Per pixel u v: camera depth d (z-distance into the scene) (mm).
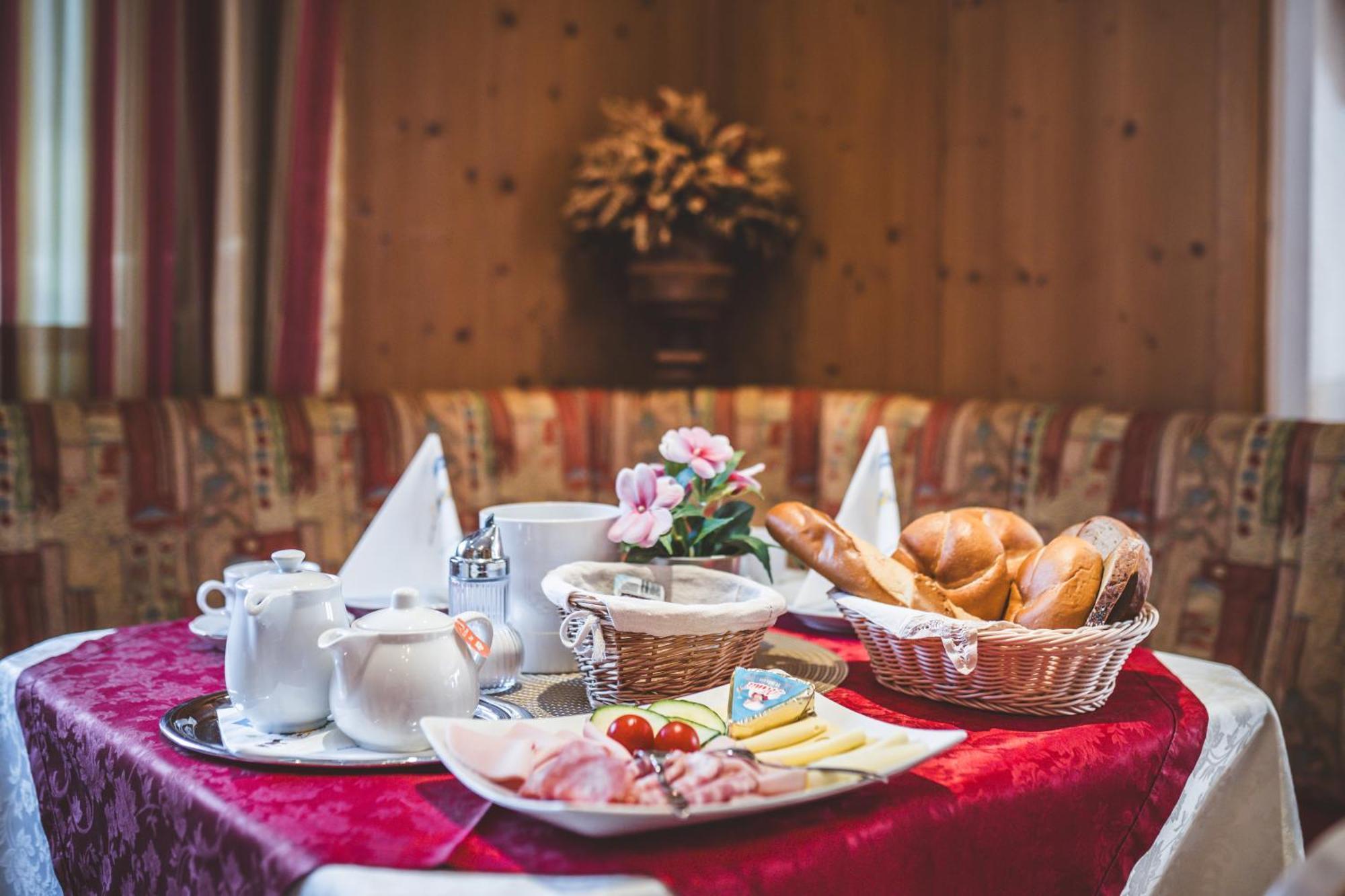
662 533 1247
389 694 953
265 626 1010
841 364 3348
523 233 3377
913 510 2725
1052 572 1138
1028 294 2910
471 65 3268
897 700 1149
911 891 864
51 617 2256
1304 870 531
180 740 999
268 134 2834
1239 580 2127
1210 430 2232
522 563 1261
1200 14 2543
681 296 3133
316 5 2852
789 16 3447
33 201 2521
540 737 876
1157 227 2639
